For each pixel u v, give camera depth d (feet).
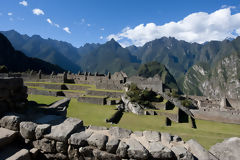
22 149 15.08
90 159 15.12
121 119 73.36
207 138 48.57
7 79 18.28
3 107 17.88
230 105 128.26
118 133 17.76
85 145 15.26
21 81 20.92
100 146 14.82
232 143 16.58
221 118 93.76
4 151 14.49
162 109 95.14
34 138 16.10
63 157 15.57
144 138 17.57
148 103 96.07
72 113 66.85
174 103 109.40
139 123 68.28
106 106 86.99
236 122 89.86
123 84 112.98
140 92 101.14
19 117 17.17
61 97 97.19
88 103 92.02
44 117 20.04
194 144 16.88
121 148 14.40
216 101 134.41
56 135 15.49
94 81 133.18
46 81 137.39
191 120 88.07
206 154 15.37
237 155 15.20
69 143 15.33
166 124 69.51
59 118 20.06
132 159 14.25
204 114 98.58
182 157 14.43
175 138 18.16
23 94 21.42
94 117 62.64
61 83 130.62
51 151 15.64
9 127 16.60
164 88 132.26
